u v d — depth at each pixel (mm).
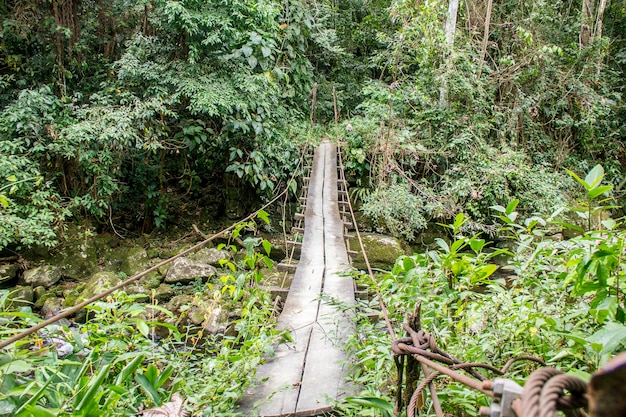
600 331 1318
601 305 1535
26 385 1549
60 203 6965
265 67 8016
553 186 8562
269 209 8609
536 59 9570
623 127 10875
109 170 7062
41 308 5941
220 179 8812
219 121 7840
